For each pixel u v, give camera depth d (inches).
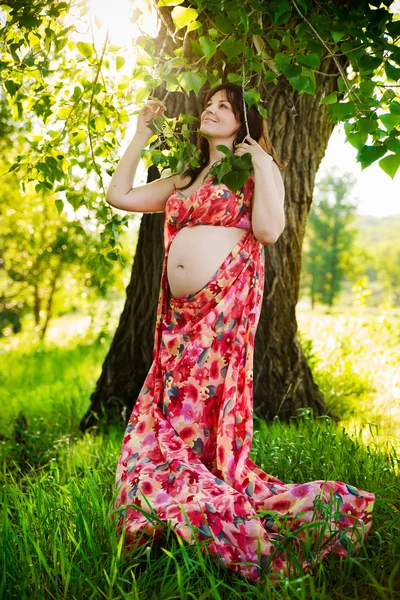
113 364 214.2
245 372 121.6
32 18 121.1
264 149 128.5
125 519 103.3
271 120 183.8
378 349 322.0
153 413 121.8
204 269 117.9
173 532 106.7
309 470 140.3
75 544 103.0
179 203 121.9
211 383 118.3
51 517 115.3
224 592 98.8
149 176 191.0
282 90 177.6
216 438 119.2
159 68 114.5
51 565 103.1
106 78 160.9
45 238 626.2
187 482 109.0
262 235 117.8
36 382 362.9
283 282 200.8
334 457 144.6
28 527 109.8
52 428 223.9
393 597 94.3
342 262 2342.5
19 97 151.6
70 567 94.1
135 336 209.2
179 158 122.6
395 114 104.2
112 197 126.9
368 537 112.2
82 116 149.2
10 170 147.0
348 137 105.2
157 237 201.8
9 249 683.4
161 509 106.7
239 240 120.3
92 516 112.7
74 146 150.6
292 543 103.3
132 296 210.7
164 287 126.1
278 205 117.2
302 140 189.5
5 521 105.7
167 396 119.7
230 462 116.3
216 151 124.7
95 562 98.1
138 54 116.6
